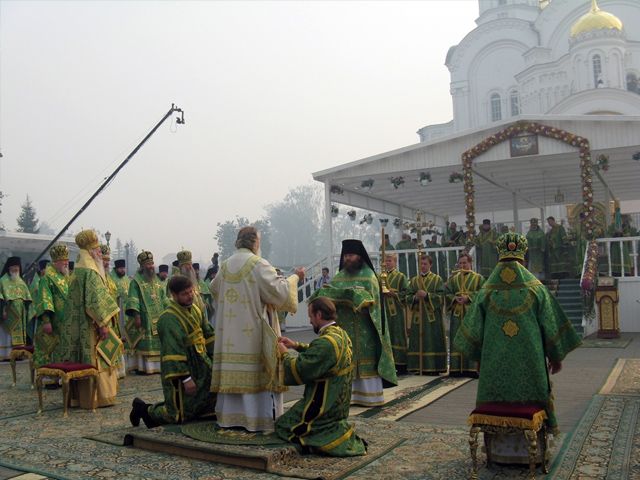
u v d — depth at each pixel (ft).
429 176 65.10
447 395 28.37
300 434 18.29
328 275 69.36
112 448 19.65
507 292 16.84
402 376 34.32
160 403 21.86
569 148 57.82
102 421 24.20
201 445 18.13
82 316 27.09
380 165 67.00
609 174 79.05
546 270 61.36
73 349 27.04
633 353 40.32
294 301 20.61
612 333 49.57
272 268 20.39
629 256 57.77
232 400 19.99
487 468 16.70
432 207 104.68
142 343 38.50
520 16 165.27
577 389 27.96
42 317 28.68
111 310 27.22
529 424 15.16
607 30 133.39
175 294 21.61
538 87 144.36
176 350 21.21
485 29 162.81
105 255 33.04
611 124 56.85
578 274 57.16
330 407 18.35
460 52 165.89
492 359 16.71
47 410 26.78
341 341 18.57
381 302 26.22
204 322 22.44
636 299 54.90
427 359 34.50
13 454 19.12
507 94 161.58
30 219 204.23
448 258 60.75
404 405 25.95
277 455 17.17
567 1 152.76
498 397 16.57
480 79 164.55
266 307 20.40
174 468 17.24
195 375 21.85
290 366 18.29
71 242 93.71
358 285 25.95
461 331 17.48
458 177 66.95
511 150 59.52
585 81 135.03
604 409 23.40
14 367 34.63
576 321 53.52
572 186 87.97
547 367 16.92
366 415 23.99
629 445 18.37
